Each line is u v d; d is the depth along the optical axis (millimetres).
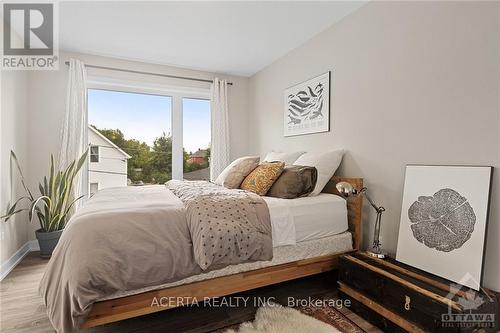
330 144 2652
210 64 3672
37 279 2266
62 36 2828
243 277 1725
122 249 1336
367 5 2229
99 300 1336
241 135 4219
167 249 1431
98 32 2746
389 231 2062
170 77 3742
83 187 3348
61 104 3186
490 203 1468
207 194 1842
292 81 3205
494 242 1455
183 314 1730
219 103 3955
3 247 2375
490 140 1473
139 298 1434
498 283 1437
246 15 2428
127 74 3512
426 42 1791
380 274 1593
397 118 1995
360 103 2309
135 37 2861
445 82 1685
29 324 1625
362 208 2256
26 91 2984
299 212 1938
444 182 1665
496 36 1445
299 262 1921
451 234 1597
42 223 2816
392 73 2027
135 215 1488
